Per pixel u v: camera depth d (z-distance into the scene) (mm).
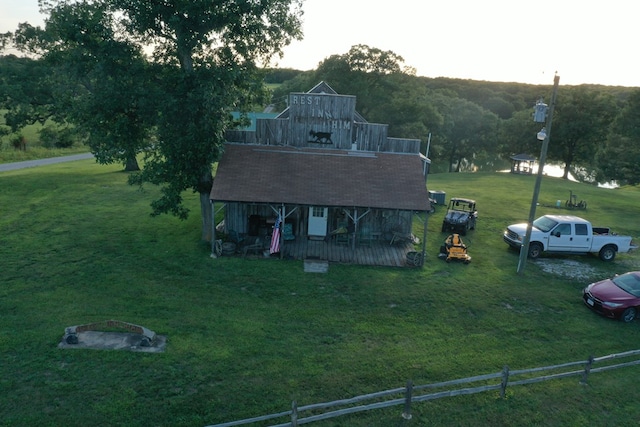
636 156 48344
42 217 23938
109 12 18125
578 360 13148
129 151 19891
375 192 20703
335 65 61625
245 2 17984
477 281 18594
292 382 11188
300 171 21562
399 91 61938
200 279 17234
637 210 35531
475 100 115312
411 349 13117
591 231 21906
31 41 34375
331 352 12695
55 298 15047
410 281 18141
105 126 19422
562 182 50281
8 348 11797
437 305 16172
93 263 18219
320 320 14562
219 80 18625
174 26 17906
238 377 11234
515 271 20031
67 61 18812
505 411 10633
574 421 10430
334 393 10883
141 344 12266
